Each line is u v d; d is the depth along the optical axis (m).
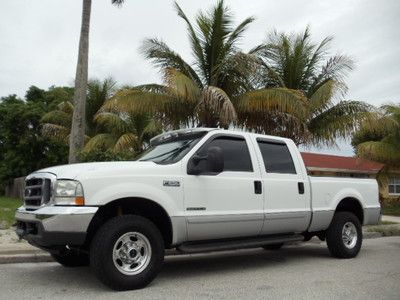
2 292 6.30
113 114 23.64
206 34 16.11
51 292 6.28
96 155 13.09
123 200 6.41
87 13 14.43
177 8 16.02
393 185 33.28
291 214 8.05
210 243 7.23
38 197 6.44
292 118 15.95
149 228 6.45
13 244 9.52
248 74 15.65
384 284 6.75
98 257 6.08
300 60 17.92
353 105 17.28
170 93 15.34
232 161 7.54
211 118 15.46
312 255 9.66
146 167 6.63
